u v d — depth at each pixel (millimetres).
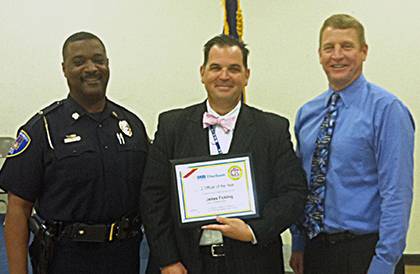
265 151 1785
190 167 1724
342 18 1853
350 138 1799
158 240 1749
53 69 4457
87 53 1794
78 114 1841
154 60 4414
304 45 4227
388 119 1728
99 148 1820
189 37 4355
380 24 4086
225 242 1714
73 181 1773
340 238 1831
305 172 1960
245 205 1709
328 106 1931
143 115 4492
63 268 1787
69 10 4395
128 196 1866
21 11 4398
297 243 2166
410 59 4086
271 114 1890
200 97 4422
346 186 1813
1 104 4516
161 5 4340
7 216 1824
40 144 1789
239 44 1808
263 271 1751
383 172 1731
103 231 1804
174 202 1726
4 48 4445
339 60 1829
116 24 4391
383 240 1715
